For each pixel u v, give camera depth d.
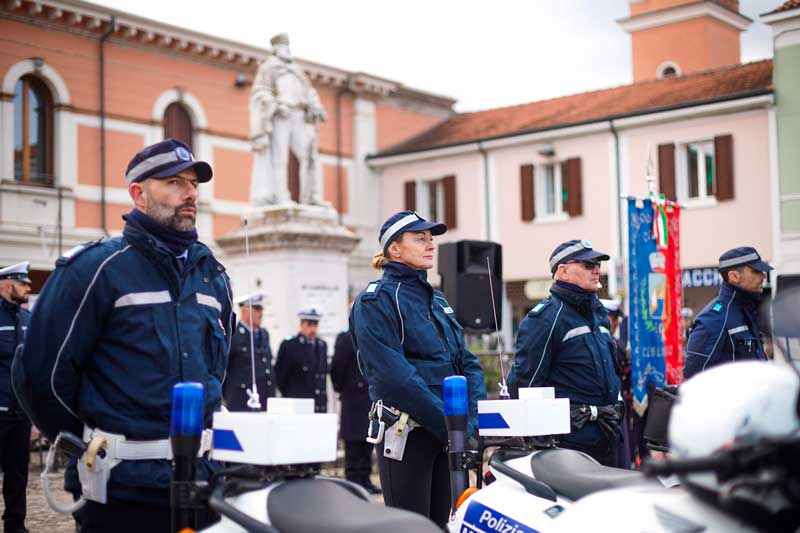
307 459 2.93
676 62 32.78
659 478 3.39
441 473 4.93
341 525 2.65
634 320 8.84
